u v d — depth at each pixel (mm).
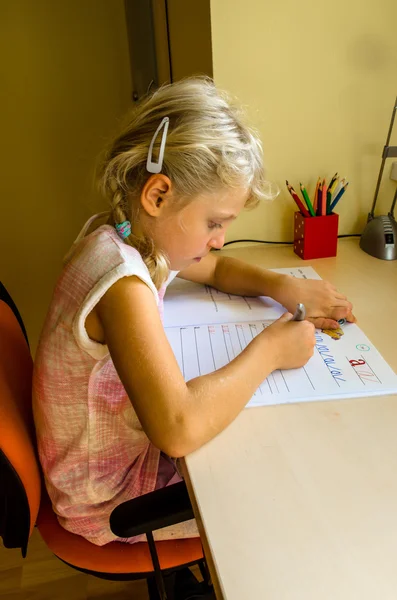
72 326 577
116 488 691
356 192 1101
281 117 1007
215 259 916
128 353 530
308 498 455
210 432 528
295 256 1045
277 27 924
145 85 1495
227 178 587
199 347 708
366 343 707
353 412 568
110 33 1470
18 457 623
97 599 1119
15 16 1402
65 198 1661
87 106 1554
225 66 948
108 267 569
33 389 670
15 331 788
